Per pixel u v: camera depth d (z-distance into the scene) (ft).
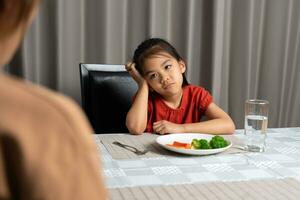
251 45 7.88
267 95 8.21
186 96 5.23
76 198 0.98
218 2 7.30
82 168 1.00
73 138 0.99
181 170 2.96
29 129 0.93
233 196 2.38
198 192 2.44
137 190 2.47
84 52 6.98
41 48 6.79
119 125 5.50
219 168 3.03
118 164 3.08
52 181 0.94
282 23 7.93
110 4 6.91
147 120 4.69
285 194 2.43
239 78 7.88
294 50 8.18
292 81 8.31
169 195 2.38
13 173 0.93
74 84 6.97
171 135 3.87
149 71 4.88
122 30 7.06
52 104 0.98
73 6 6.72
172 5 7.31
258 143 3.64
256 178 2.79
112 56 7.12
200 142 3.49
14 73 6.64
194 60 7.66
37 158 0.93
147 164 3.10
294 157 3.41
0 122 0.90
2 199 0.93
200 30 7.59
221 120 4.54
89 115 5.43
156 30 7.25
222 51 7.64
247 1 7.57
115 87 5.52
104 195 1.09
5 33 1.01
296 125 8.50
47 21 6.70
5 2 0.96
